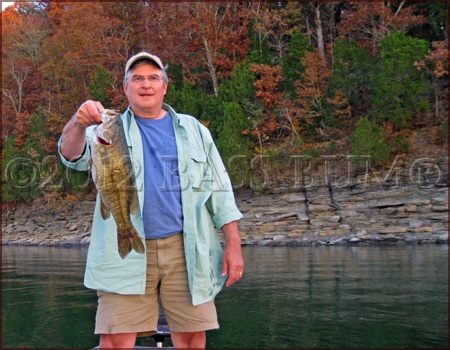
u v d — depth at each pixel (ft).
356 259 47.52
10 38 136.77
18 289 35.29
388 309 24.70
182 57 110.73
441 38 99.91
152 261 10.69
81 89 122.52
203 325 10.94
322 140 93.71
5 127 128.47
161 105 11.21
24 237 103.19
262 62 101.96
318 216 78.07
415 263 42.57
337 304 26.30
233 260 11.19
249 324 22.84
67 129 10.15
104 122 9.83
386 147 79.25
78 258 61.72
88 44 119.14
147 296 10.73
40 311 27.22
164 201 10.66
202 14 105.70
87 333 22.53
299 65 97.76
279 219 79.56
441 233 66.95
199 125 11.53
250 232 78.23
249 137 94.94
